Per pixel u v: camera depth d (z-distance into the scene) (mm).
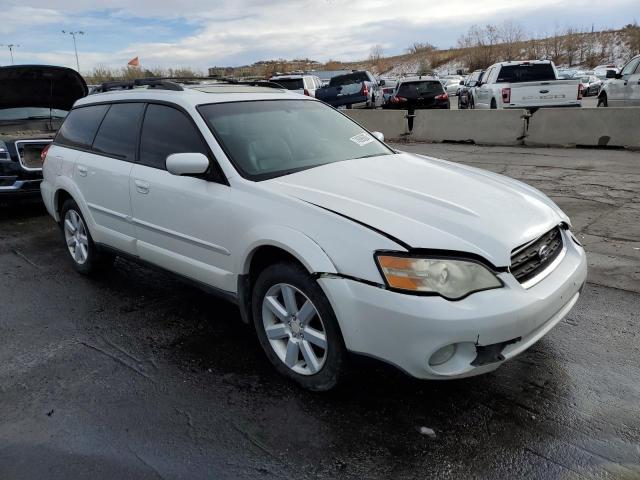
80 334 3961
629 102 14031
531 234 2928
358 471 2498
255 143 3713
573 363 3322
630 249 5289
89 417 2955
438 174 3613
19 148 7121
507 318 2609
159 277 5121
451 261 2629
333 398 3053
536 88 14000
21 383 3318
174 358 3572
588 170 9219
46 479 2496
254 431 2797
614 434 2678
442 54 78125
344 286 2721
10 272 5363
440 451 2609
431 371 2613
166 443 2723
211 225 3471
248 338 3838
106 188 4406
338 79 20672
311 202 3023
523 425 2773
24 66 7375
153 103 4168
